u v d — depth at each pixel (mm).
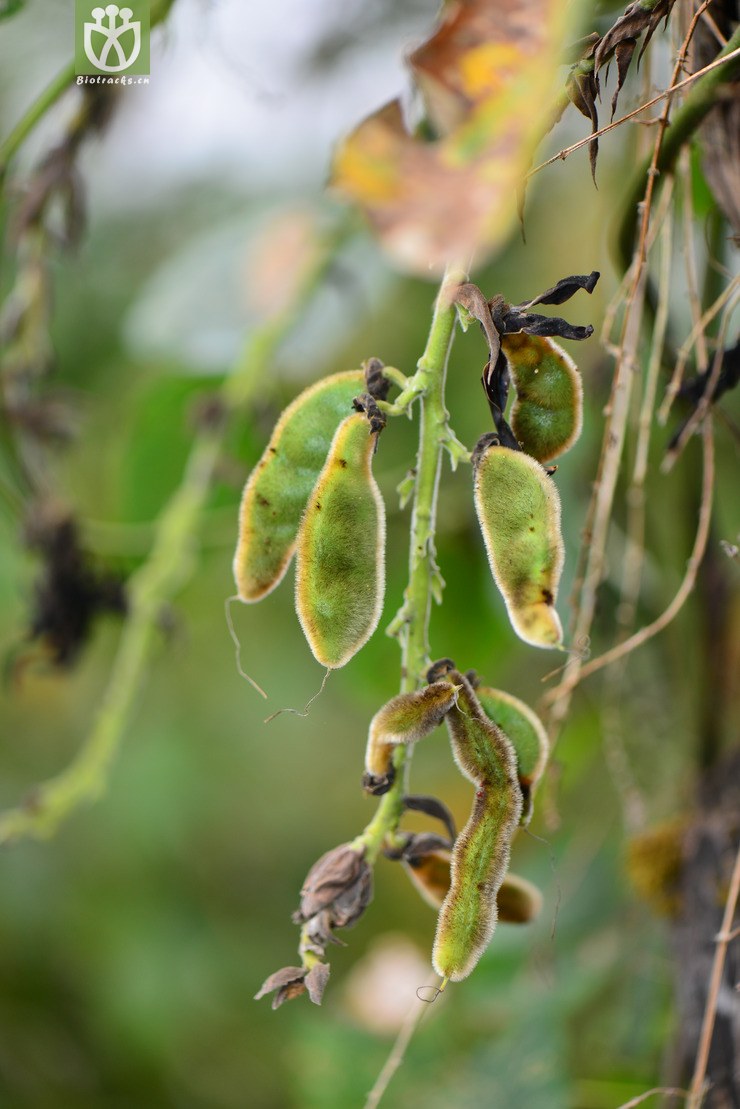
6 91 1309
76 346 1413
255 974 1728
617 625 940
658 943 919
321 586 653
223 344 1096
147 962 1635
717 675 832
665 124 707
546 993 958
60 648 1032
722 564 837
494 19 645
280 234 1096
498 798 655
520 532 652
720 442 854
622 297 767
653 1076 903
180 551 1027
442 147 631
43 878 1639
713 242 792
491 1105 916
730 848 806
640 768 968
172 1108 1523
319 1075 1045
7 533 1337
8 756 1821
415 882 683
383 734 654
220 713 1898
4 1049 1459
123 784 1803
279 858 1910
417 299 1167
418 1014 757
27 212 893
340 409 679
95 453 1413
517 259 1168
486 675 1075
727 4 733
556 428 672
